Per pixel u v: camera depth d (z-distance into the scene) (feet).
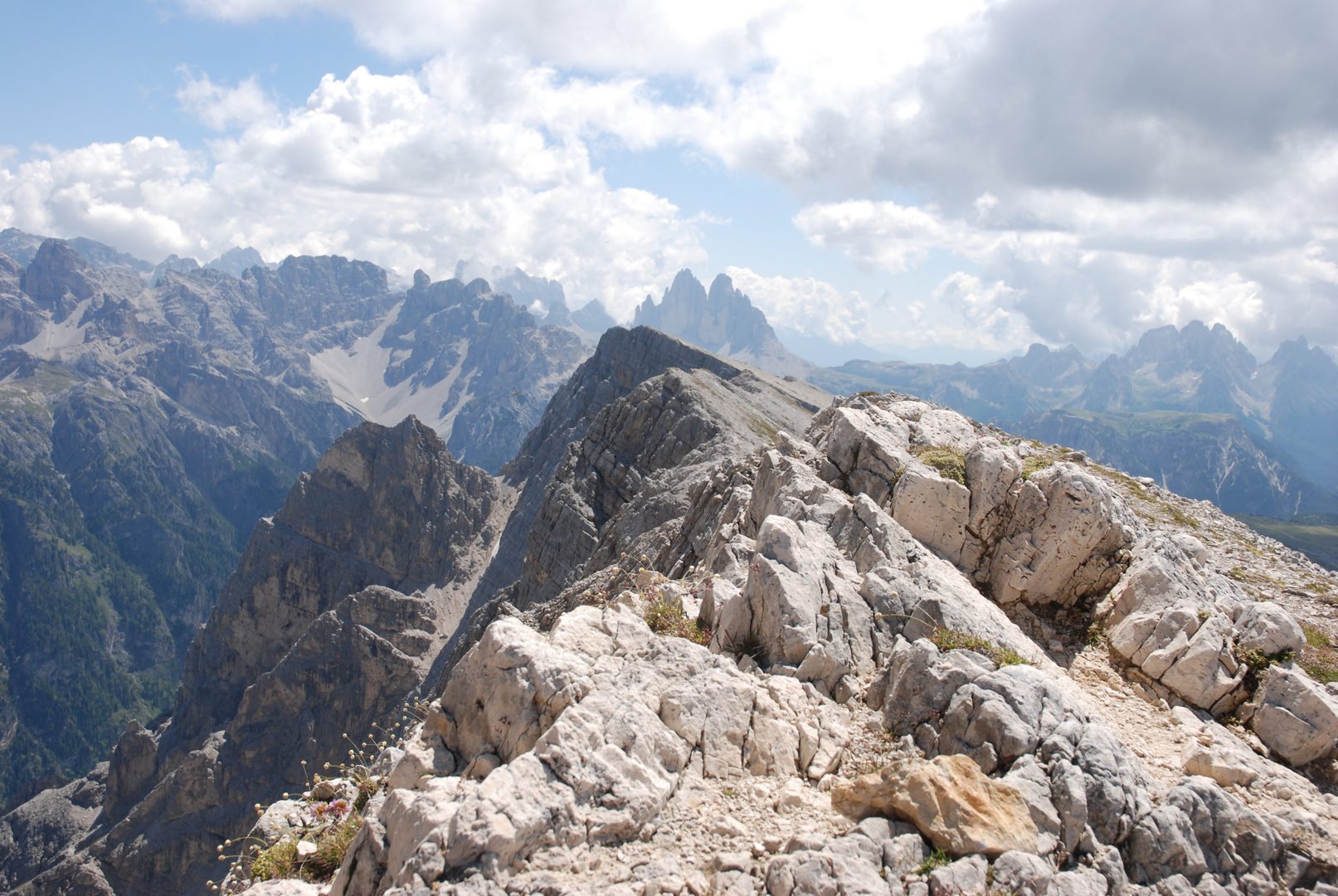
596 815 38.01
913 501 79.82
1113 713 61.41
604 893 33.86
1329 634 90.48
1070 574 76.43
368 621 499.10
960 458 84.89
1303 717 57.82
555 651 47.16
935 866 37.32
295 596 636.89
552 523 317.63
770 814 41.52
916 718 49.37
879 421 100.17
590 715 42.37
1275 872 42.70
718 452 272.72
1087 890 36.35
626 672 49.19
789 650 54.75
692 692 47.52
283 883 41.24
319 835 49.29
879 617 60.08
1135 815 42.29
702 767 44.47
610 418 370.94
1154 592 71.36
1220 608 69.97
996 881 36.32
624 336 642.63
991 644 58.18
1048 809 40.47
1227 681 61.98
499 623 48.96
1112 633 71.61
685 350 569.64
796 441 98.94
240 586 643.86
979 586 78.38
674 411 344.69
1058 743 43.88
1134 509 136.98
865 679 55.93
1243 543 127.54
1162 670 65.21
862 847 37.73
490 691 46.34
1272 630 64.80
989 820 38.83
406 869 33.71
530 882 34.04
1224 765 51.75
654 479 261.44
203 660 623.36
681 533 133.18
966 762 41.70
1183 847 41.22
